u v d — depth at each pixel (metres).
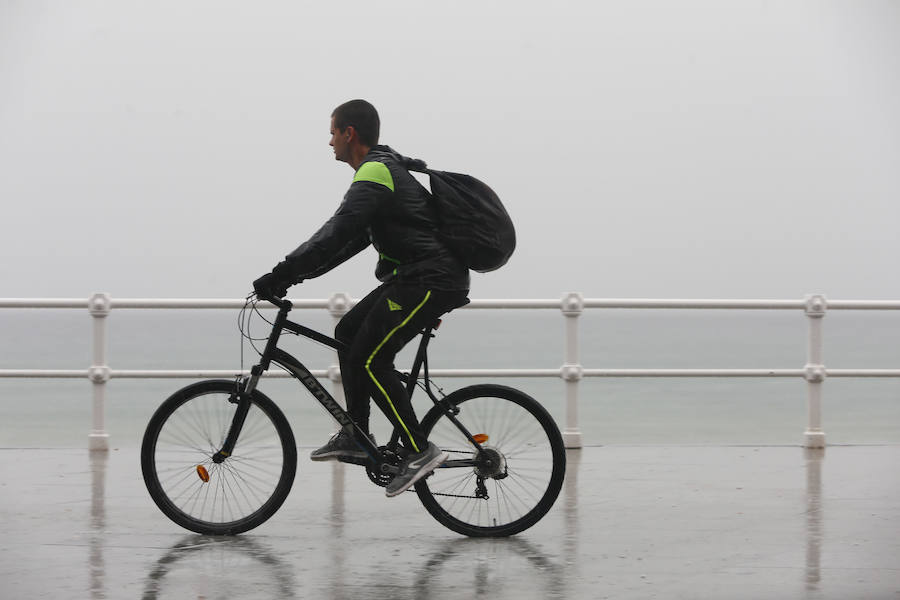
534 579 10.10
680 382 51.53
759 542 11.64
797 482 15.27
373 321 11.40
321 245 11.09
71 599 9.41
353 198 11.17
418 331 11.54
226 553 11.09
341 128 12.02
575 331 18.45
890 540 11.73
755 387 48.34
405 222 11.45
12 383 52.09
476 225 11.39
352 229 11.14
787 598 9.48
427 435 12.01
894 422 32.72
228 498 12.24
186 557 10.91
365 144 12.02
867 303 18.67
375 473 11.77
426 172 11.66
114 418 33.53
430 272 11.35
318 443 22.05
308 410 34.66
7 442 26.27
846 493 14.45
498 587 9.81
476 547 11.41
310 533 12.05
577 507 13.54
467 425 11.98
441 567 10.55
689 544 11.54
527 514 11.89
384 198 11.27
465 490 12.02
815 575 10.27
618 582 10.01
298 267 11.12
